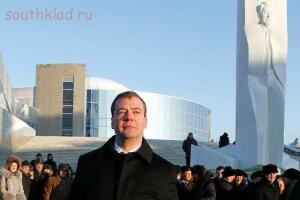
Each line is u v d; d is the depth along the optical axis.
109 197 4.26
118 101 4.39
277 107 30.05
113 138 4.53
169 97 85.12
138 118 4.36
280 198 11.37
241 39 30.56
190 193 12.80
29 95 75.88
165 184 4.28
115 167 4.33
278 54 30.11
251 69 30.08
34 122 69.25
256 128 29.77
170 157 40.62
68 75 72.38
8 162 12.09
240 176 13.20
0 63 36.25
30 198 14.64
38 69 72.38
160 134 83.81
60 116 71.56
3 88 38.53
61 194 13.32
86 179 4.38
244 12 30.44
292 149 35.03
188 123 88.75
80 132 71.50
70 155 39.69
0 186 11.82
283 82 30.14
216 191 13.18
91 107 76.69
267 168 10.98
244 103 30.19
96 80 78.81
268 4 30.25
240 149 30.27
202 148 31.09
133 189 4.23
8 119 37.44
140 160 4.33
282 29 30.33
